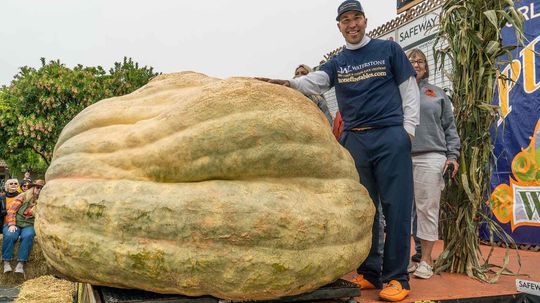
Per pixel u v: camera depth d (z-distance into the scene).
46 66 15.69
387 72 3.10
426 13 6.56
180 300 2.22
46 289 6.05
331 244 2.34
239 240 2.14
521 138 5.64
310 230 2.24
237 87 2.42
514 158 5.70
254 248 2.15
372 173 3.19
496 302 2.94
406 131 3.04
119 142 2.46
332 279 2.38
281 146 2.36
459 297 2.90
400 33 7.27
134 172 2.36
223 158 2.29
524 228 5.54
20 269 7.59
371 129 3.12
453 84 4.09
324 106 4.30
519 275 3.73
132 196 2.22
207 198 2.18
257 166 2.33
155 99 2.73
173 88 2.82
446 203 3.99
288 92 2.55
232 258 2.12
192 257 2.12
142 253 2.13
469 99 3.89
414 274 3.64
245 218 2.15
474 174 3.75
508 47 3.76
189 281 2.14
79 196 2.32
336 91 3.34
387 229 3.01
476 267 3.68
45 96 14.88
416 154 3.82
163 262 2.12
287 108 2.44
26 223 7.73
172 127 2.37
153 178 2.33
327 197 2.43
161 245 2.14
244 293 2.16
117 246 2.18
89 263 2.25
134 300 2.18
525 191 5.55
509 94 5.79
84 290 3.23
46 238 2.41
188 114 2.36
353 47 3.22
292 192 2.32
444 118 3.91
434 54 4.19
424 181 3.73
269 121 2.35
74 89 14.89
